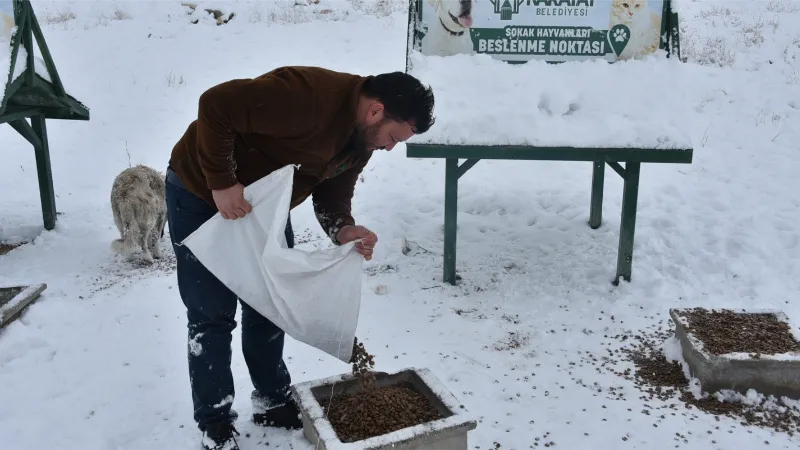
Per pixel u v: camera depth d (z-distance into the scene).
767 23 12.24
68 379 3.65
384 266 5.17
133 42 12.55
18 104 5.70
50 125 9.00
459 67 4.69
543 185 6.88
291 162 2.51
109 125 9.05
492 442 3.05
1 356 3.87
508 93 4.51
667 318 4.31
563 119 4.37
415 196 6.69
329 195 2.88
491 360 3.83
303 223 6.20
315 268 2.56
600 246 5.39
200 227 2.53
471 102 4.45
